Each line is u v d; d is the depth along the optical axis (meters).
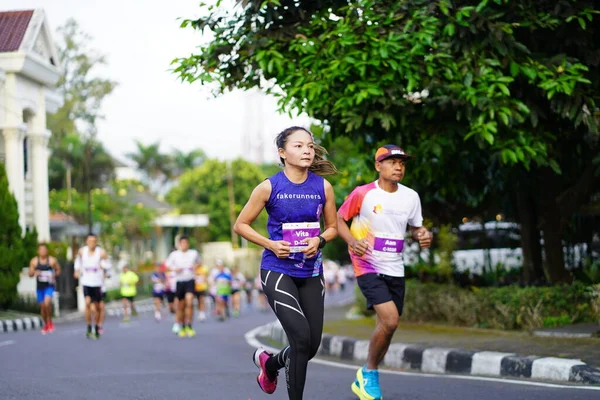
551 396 8.36
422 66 12.63
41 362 12.90
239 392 9.23
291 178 7.16
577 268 18.66
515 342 12.52
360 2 12.49
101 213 52.22
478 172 16.34
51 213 50.22
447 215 19.17
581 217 20.77
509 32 12.30
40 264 22.66
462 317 15.73
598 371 9.59
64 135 57.88
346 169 22.28
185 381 10.21
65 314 35.09
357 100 12.16
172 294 28.98
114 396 9.05
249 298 45.00
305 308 7.19
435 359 11.99
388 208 8.32
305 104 12.76
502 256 23.47
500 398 8.41
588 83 12.62
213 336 19.58
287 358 7.27
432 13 12.56
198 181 80.00
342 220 8.41
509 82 12.77
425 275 19.81
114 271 51.22
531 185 16.03
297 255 7.14
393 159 8.26
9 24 34.38
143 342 17.44
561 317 14.05
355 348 14.13
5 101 32.50
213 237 78.50
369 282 8.32
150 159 89.25
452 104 12.62
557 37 13.35
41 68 34.03
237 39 13.15
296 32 13.02
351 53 12.27
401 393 8.98
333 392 9.21
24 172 34.78
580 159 15.65
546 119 14.30
